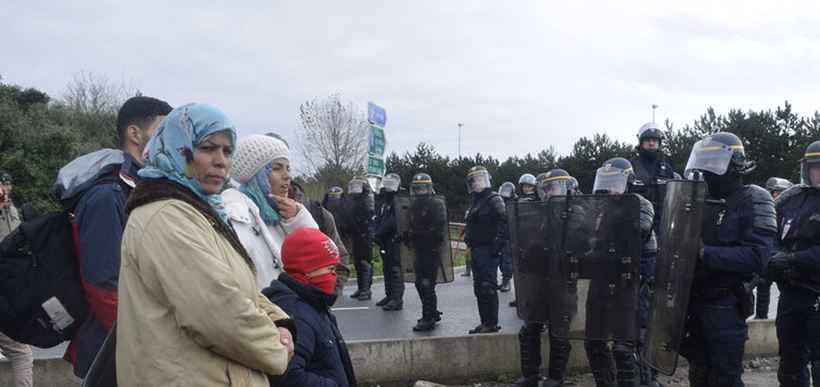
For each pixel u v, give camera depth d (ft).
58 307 7.72
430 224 25.79
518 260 16.87
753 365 18.79
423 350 17.25
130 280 5.30
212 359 5.28
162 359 5.12
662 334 12.87
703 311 12.46
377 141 36.68
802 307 13.91
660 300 13.01
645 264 16.16
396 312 30.53
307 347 7.35
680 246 12.34
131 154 8.18
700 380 12.96
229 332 5.15
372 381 16.87
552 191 20.04
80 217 7.40
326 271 8.07
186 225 5.28
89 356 7.79
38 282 7.65
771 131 81.66
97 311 7.31
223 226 5.81
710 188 12.96
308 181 92.89
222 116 5.93
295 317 7.54
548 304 16.10
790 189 15.57
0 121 69.05
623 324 13.92
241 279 5.66
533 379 16.57
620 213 14.02
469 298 35.19
